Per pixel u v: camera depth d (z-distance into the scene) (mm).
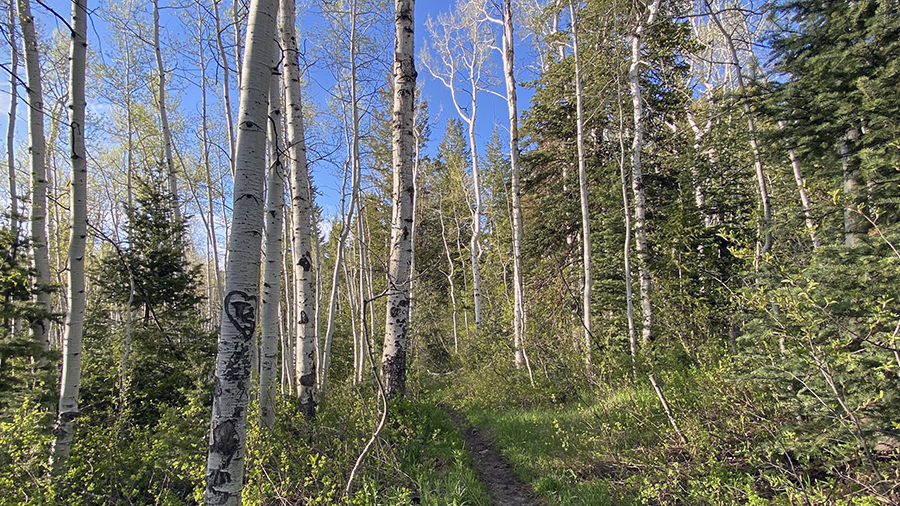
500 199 21484
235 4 8109
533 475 5234
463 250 25812
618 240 11977
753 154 6492
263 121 3033
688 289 8867
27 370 6023
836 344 2830
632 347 9094
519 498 4758
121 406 5898
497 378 10398
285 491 3949
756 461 3865
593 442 5566
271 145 5414
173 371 7980
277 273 5645
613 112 11766
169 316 8664
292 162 6504
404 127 6742
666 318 8992
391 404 6113
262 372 5641
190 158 15930
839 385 3426
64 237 14672
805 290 3125
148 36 12664
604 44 10484
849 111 4434
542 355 10023
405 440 5492
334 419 5703
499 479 5328
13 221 6414
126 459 4980
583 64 11406
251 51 3002
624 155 10953
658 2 9922
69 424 4605
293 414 5938
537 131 14289
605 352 8781
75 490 4418
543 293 13414
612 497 4355
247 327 2877
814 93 4945
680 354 8203
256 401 5438
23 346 5797
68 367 4645
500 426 7465
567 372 9258
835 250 3932
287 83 6500
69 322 4672
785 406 4066
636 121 10539
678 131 12047
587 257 9578
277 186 5469
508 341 12008
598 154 13547
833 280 3729
